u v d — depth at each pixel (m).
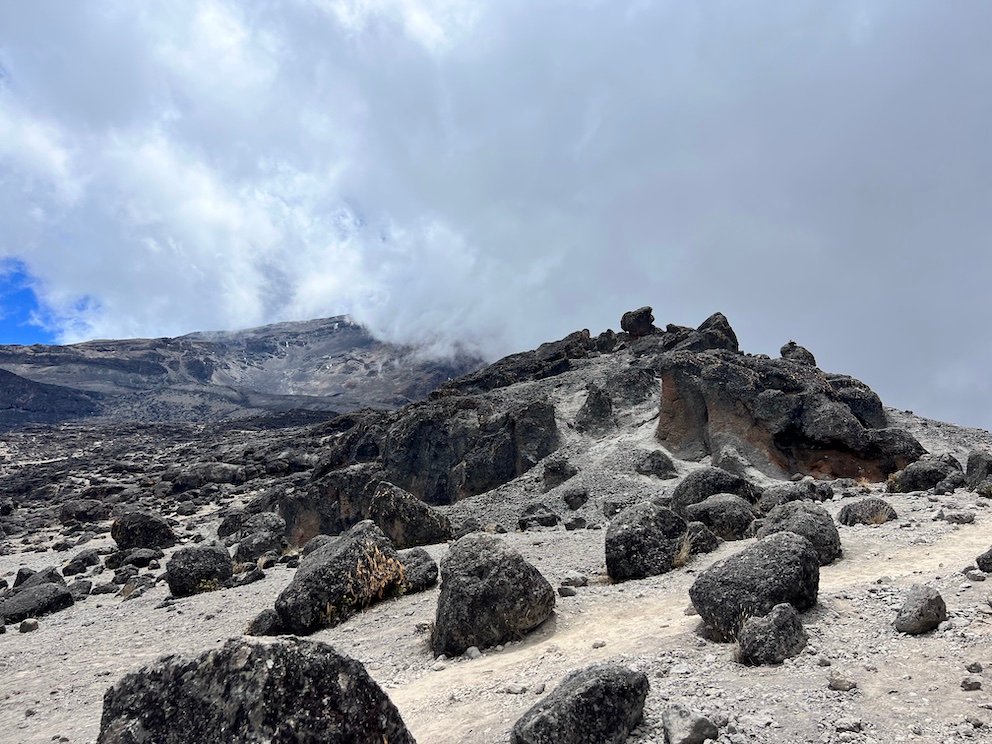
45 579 29.00
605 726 6.96
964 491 22.19
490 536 13.48
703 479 23.88
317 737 6.10
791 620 9.00
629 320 61.25
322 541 29.14
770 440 33.00
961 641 8.28
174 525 50.56
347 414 84.94
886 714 6.76
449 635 12.24
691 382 36.44
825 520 14.62
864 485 27.80
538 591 12.66
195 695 6.32
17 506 72.00
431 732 8.36
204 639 16.69
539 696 8.95
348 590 16.41
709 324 51.69
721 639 10.00
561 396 46.97
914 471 24.78
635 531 16.02
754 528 18.53
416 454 44.28
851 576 12.77
